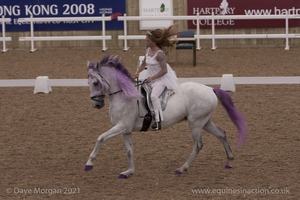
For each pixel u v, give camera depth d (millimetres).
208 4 36125
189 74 27938
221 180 14641
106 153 16953
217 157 16469
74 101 23297
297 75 27328
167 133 18812
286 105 22016
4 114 21547
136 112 14555
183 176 14969
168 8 36469
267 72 28188
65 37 35594
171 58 32969
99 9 36812
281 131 18844
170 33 14750
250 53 34062
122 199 13383
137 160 16297
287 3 35781
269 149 17078
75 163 16141
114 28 36812
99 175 15148
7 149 17484
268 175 14938
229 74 25891
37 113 21594
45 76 25844
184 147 17375
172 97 14805
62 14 36906
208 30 36438
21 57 34250
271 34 35062
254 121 20016
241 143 15109
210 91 14977
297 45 36375
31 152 17172
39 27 37125
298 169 15359
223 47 36438
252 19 35875
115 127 14422
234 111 15102
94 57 33594
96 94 14266
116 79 14414
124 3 36688
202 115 14875
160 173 15211
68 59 33188
